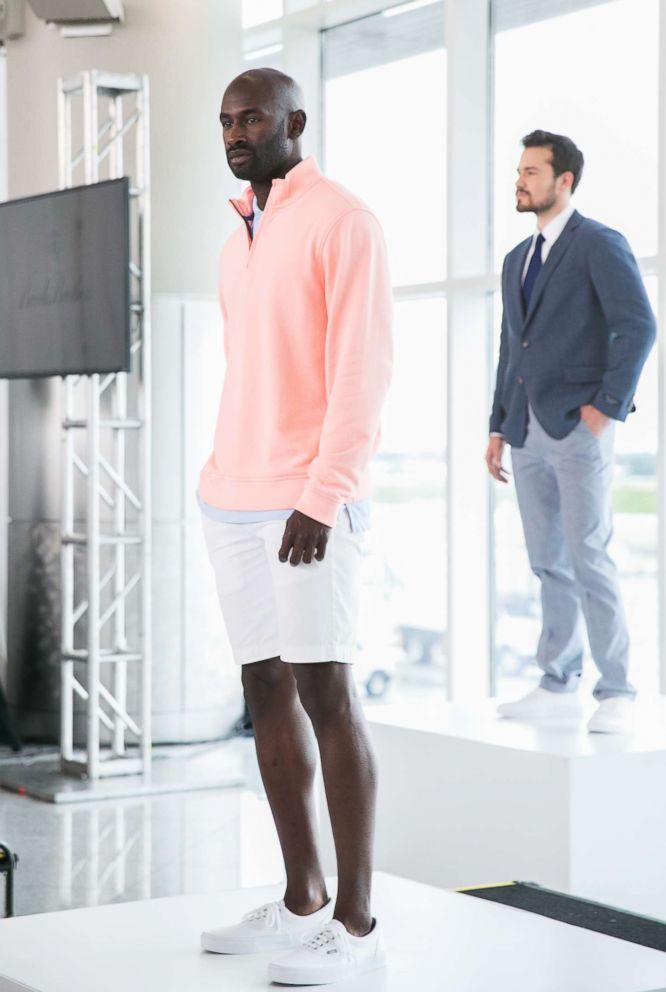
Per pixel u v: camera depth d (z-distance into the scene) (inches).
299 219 125.7
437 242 314.5
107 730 333.1
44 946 130.9
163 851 245.9
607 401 202.7
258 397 128.9
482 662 309.0
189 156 334.0
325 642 123.3
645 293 204.8
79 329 291.1
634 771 187.8
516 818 190.9
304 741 133.0
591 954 129.6
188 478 335.0
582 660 219.8
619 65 273.6
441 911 144.1
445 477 315.0
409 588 327.0
